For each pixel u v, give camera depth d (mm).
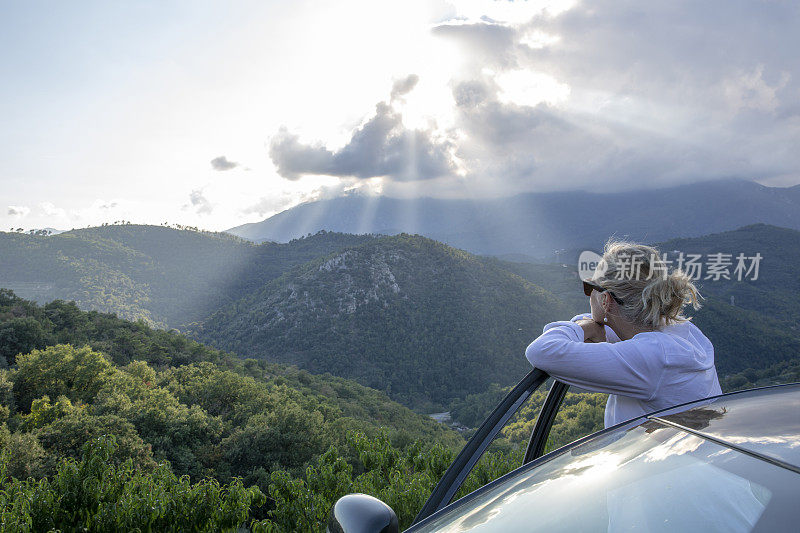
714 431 934
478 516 949
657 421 1074
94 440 3740
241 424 50719
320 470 4160
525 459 1431
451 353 192000
